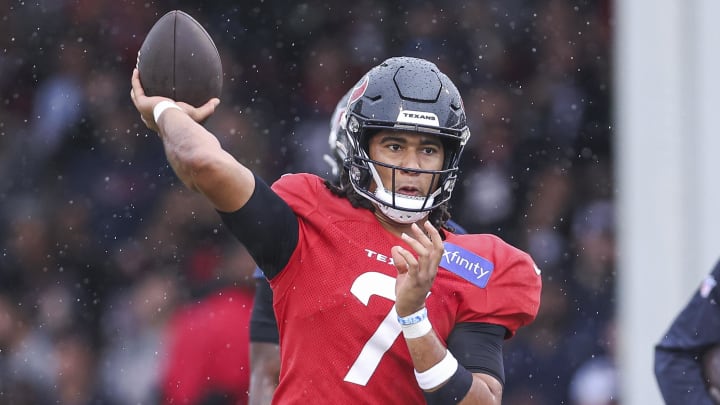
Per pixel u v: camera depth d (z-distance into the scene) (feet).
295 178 33.73
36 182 92.43
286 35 98.17
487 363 32.73
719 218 62.95
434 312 32.73
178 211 85.46
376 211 33.40
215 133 92.89
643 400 64.80
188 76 32.42
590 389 78.07
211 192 30.37
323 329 32.24
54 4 98.43
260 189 31.27
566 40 96.32
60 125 94.07
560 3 96.94
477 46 96.43
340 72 97.35
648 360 64.80
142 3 99.35
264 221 31.30
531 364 78.95
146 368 79.66
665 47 64.90
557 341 80.53
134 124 94.84
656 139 65.16
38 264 88.33
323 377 32.17
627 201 66.28
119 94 96.07
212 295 67.87
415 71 32.99
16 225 89.81
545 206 90.07
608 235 88.28
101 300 86.22
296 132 95.09
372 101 32.60
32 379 82.69
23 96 96.48
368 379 32.12
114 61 97.71
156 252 84.89
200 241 84.69
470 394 31.40
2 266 87.92
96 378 82.07
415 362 31.22
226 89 96.73
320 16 98.43
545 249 88.02
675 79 64.64
